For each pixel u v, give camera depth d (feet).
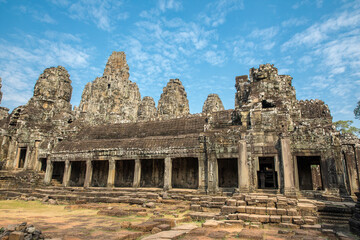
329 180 74.59
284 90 105.91
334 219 53.88
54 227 46.16
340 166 74.74
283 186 73.46
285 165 72.69
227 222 47.62
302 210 51.80
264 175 102.47
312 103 118.21
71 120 147.02
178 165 106.83
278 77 104.68
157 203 80.33
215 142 85.56
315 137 79.20
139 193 89.66
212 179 83.05
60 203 86.02
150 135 119.34
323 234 40.42
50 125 139.23
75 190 104.32
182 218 55.67
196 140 92.63
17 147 128.98
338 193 72.43
